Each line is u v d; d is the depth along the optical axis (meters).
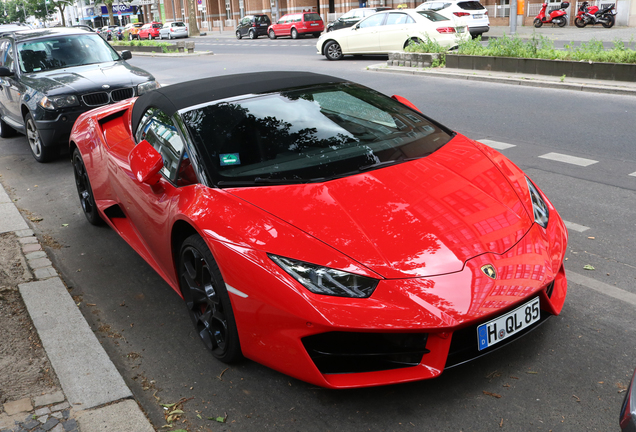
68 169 7.05
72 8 102.62
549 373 2.61
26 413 2.54
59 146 7.42
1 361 2.99
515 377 2.60
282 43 29.66
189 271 3.01
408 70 13.80
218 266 2.63
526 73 11.93
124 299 3.70
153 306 3.59
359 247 2.43
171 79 15.77
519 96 10.09
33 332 3.27
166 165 3.36
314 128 3.29
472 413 2.41
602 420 2.31
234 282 2.54
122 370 2.92
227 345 2.76
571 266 3.69
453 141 3.48
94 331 3.33
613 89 9.77
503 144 7.06
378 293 2.28
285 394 2.63
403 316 2.23
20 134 9.38
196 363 2.94
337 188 2.80
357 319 2.23
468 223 2.59
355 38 17.39
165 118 3.52
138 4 78.25
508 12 30.09
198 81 3.98
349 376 2.42
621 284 3.40
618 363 2.65
